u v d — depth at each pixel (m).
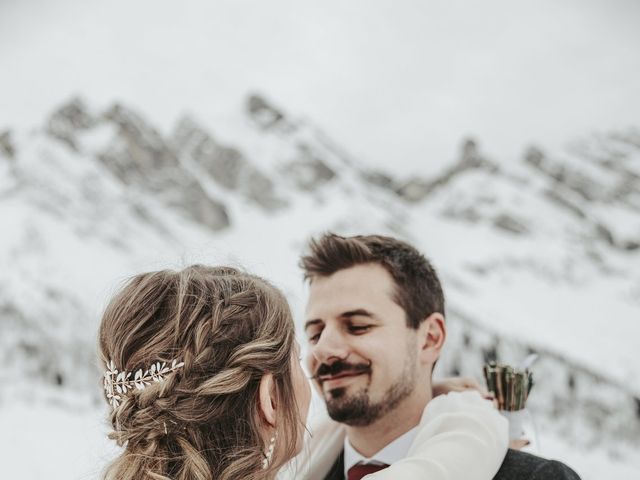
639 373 79.31
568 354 79.12
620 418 63.34
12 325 48.06
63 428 22.73
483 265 142.88
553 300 123.00
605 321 113.06
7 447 19.19
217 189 174.38
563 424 60.56
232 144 187.25
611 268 151.25
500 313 101.81
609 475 47.50
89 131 140.88
